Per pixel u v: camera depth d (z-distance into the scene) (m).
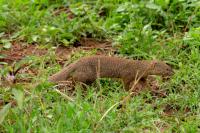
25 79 11.54
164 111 10.45
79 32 13.88
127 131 9.09
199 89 10.83
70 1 15.78
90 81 11.35
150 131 9.23
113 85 11.53
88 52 12.90
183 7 14.19
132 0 14.95
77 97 10.03
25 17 14.64
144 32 13.09
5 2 15.29
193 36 12.85
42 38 13.64
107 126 9.18
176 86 11.26
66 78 11.26
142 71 11.48
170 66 12.40
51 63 12.45
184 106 10.41
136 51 12.77
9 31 14.28
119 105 10.36
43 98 9.90
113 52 13.07
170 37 13.48
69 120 8.94
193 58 12.23
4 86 10.46
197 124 9.48
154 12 14.28
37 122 9.05
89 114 9.41
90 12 14.71
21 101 8.52
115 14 14.60
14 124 8.88
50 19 14.64
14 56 12.97
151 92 11.21
